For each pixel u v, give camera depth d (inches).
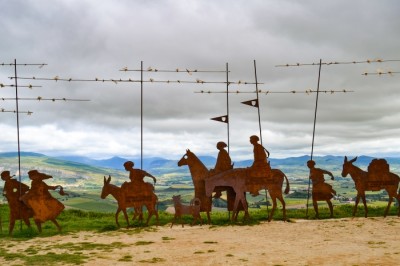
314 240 674.8
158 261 542.9
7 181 818.2
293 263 512.7
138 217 994.7
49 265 531.2
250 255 566.3
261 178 916.0
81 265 527.8
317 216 958.4
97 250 626.8
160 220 951.0
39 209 812.0
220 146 943.7
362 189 947.3
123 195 870.4
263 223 888.3
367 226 815.7
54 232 818.2
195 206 882.1
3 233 819.4
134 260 551.5
